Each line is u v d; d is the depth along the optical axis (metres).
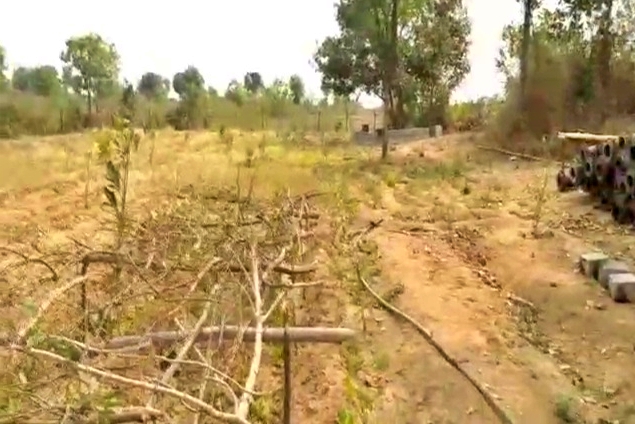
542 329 7.80
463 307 8.36
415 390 6.35
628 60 22.69
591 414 5.96
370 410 5.83
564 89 21.73
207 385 3.66
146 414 2.96
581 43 22.66
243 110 36.62
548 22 22.86
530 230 11.74
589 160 13.48
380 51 24.50
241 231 7.34
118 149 7.39
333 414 5.64
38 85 41.06
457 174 17.48
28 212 13.34
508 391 6.34
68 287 4.89
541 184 15.59
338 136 30.80
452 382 6.46
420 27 27.92
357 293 8.23
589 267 9.25
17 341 3.46
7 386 3.12
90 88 39.59
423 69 28.09
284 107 37.34
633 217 11.69
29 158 20.58
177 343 4.13
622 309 8.13
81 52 39.12
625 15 22.59
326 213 11.91
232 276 5.27
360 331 7.36
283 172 16.31
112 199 6.18
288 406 5.06
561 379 6.59
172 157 20.47
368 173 18.20
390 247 10.82
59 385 3.37
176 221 7.98
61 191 15.60
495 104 26.22
